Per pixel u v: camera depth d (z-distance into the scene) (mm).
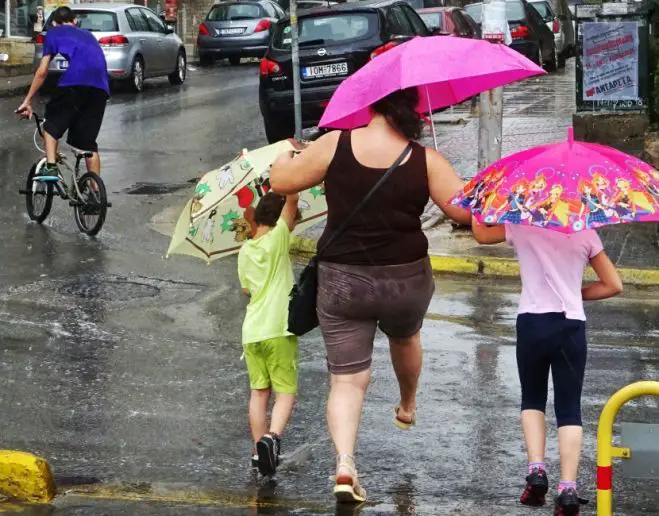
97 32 36406
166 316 14102
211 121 31125
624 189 7379
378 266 7977
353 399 8242
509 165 7668
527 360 8117
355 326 8164
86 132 18562
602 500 7090
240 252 9266
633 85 24516
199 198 9109
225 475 9234
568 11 48344
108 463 9500
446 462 9484
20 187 22250
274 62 25766
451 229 18469
